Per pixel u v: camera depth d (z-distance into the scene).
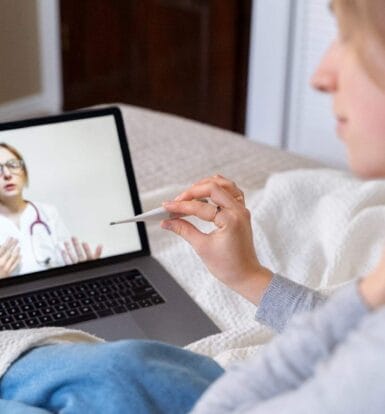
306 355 0.73
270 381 0.73
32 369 1.09
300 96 3.51
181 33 3.81
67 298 1.47
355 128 0.75
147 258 1.60
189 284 1.54
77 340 1.21
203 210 1.28
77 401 1.04
